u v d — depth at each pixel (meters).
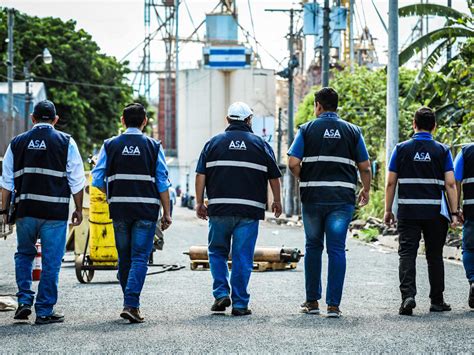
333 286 15.01
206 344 12.32
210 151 15.70
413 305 15.16
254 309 16.12
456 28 36.91
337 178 15.23
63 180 14.78
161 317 15.11
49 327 14.02
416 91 37.53
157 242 24.72
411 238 15.64
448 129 34.22
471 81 33.97
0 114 64.00
